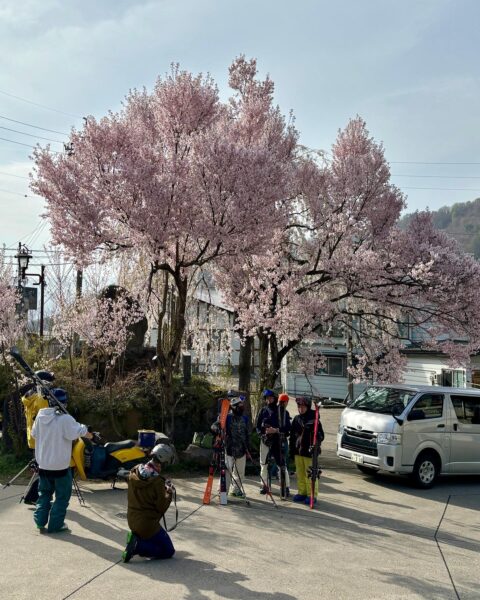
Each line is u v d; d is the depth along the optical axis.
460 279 13.58
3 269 12.77
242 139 13.21
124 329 13.45
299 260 14.65
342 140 15.09
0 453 11.21
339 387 30.97
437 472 11.34
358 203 14.11
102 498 8.60
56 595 4.97
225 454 8.99
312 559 6.36
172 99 11.67
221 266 13.32
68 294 14.46
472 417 11.83
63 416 6.71
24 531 6.80
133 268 15.23
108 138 10.30
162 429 11.98
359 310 15.86
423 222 15.04
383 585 5.65
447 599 5.36
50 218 10.26
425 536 7.68
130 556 5.89
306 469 9.30
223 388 14.73
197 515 8.05
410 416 11.21
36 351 13.98
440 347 15.00
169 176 10.35
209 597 5.06
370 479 11.82
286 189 11.24
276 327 12.62
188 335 16.77
